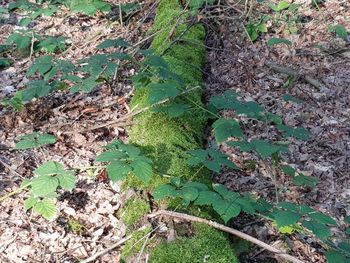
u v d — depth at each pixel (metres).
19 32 1.80
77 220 1.05
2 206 1.07
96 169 1.18
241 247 0.96
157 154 1.09
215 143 1.27
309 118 1.38
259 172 1.19
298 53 1.65
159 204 0.97
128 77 1.55
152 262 0.83
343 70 1.56
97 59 1.26
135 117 1.29
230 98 1.15
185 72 1.44
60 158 1.22
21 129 1.32
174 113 1.16
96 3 1.80
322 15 1.84
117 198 1.11
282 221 0.81
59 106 1.42
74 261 0.96
